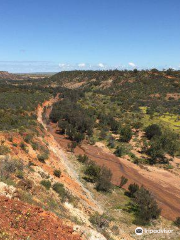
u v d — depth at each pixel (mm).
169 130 53719
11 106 53312
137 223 21516
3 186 12984
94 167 30438
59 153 37375
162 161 40594
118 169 36156
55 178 23703
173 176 35500
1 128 31172
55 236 10133
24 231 9633
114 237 16906
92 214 19531
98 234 12320
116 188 28953
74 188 24672
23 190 14594
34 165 22938
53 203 16156
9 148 23578
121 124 57969
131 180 32562
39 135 37125
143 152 43875
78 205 19609
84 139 49625
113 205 24484
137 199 24594
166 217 23719
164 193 29672
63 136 49250
